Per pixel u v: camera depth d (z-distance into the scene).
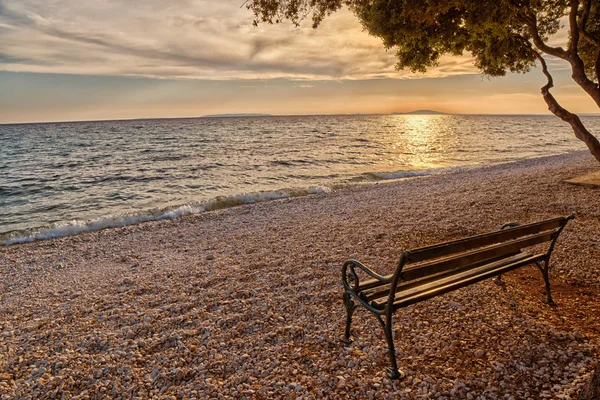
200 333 3.74
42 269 6.89
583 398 2.09
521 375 2.70
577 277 4.58
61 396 2.87
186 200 15.76
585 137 8.49
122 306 4.63
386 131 77.94
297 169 24.22
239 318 4.00
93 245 8.38
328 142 48.28
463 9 8.56
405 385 2.65
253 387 2.76
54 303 5.04
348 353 3.14
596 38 9.53
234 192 17.14
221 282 5.25
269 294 4.65
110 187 19.27
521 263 3.70
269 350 3.29
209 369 3.07
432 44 9.68
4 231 11.45
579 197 9.61
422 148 38.22
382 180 19.06
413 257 2.56
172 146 45.72
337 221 9.01
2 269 6.97
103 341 3.68
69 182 20.94
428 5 7.21
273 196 14.40
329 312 4.01
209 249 7.44
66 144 53.09
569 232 6.63
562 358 2.87
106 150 41.88
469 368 2.82
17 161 32.59
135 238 8.84
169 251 7.57
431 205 10.02
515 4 7.65
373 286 3.27
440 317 3.65
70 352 3.53
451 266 2.94
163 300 4.71
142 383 2.94
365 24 9.13
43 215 13.72
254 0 7.58
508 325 3.43
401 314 3.78
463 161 27.39
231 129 95.19
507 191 11.24
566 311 3.71
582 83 7.86
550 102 8.98
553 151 34.53
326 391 2.63
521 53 11.03
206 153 35.81
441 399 2.47
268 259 6.22
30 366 3.34
